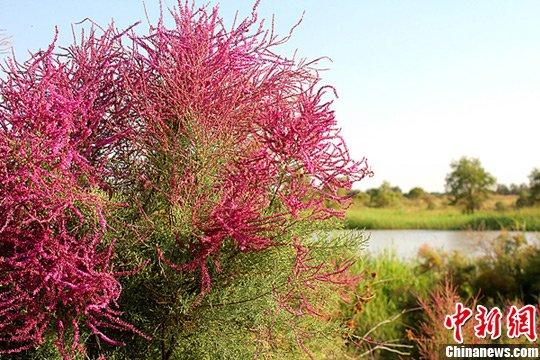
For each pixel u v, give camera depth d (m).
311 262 3.02
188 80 2.83
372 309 5.59
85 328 2.62
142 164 2.96
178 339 2.75
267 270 2.81
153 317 2.77
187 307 2.58
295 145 2.70
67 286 2.37
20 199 2.30
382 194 35.88
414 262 7.18
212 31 2.91
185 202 2.69
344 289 3.57
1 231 2.25
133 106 2.85
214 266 2.76
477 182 34.31
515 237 6.70
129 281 2.70
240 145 2.98
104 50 2.94
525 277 6.20
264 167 2.76
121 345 2.50
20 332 2.29
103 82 2.92
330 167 2.78
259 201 2.74
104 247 2.63
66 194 2.39
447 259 6.81
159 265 2.66
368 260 6.94
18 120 2.44
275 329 2.94
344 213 2.94
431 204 36.00
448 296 5.18
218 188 2.78
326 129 2.70
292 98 3.04
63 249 2.29
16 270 2.42
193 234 2.62
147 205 2.89
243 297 2.71
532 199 28.77
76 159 2.52
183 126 2.85
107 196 2.67
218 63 2.86
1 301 2.44
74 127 2.62
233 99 2.80
